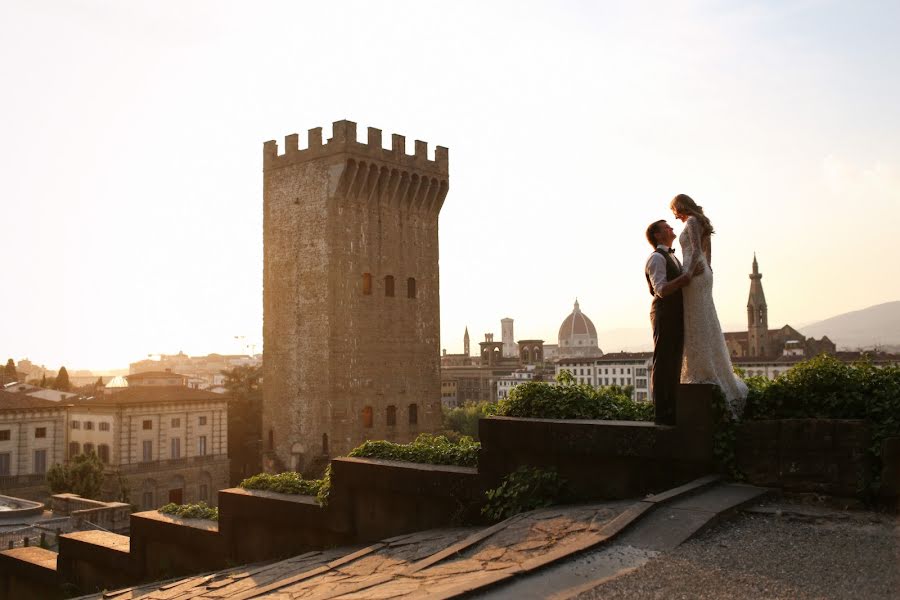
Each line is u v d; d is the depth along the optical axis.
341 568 11.12
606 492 11.71
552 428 12.16
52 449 76.19
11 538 40.91
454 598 7.00
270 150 73.44
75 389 138.88
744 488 10.27
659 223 11.87
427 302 75.44
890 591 6.80
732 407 11.05
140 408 81.19
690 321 11.17
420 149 74.56
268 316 72.38
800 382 10.91
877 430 9.73
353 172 67.56
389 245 71.81
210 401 88.12
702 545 8.30
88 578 19.83
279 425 70.56
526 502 11.91
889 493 9.43
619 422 11.84
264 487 17.09
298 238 70.12
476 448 14.09
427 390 74.69
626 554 8.12
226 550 16.69
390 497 14.24
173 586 13.90
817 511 9.46
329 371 66.62
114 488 77.75
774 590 6.92
